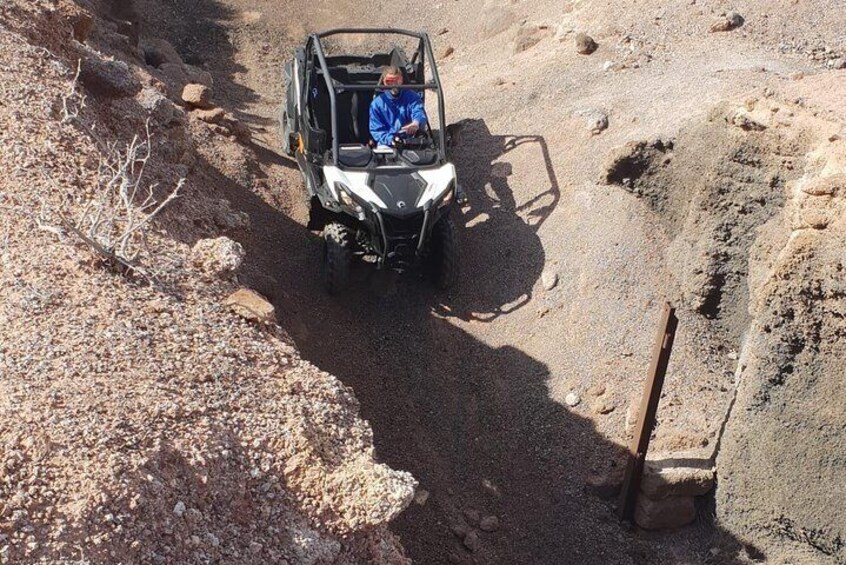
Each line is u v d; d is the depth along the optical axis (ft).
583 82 41.68
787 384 25.46
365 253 35.40
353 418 19.12
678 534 28.07
